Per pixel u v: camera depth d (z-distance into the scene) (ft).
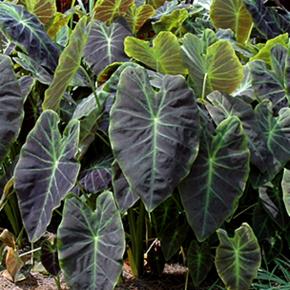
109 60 8.47
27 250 8.13
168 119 6.39
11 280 7.46
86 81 8.23
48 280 7.52
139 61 8.07
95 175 7.17
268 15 9.95
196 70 7.29
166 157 6.23
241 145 6.63
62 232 6.28
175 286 7.45
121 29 8.79
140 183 6.16
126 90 6.48
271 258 7.57
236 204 6.55
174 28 9.93
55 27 9.55
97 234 6.35
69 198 6.42
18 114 6.94
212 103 7.15
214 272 7.63
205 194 6.46
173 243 7.31
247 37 10.13
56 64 8.14
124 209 6.54
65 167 6.49
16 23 8.07
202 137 6.58
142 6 9.90
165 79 6.61
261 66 7.83
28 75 8.05
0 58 7.14
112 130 6.38
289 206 6.77
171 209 7.34
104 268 6.18
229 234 7.57
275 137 7.25
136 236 7.41
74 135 6.54
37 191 6.61
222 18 10.02
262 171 7.01
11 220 8.38
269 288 6.86
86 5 12.16
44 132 6.80
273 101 7.64
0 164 6.88
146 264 7.71
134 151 6.27
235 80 7.35
